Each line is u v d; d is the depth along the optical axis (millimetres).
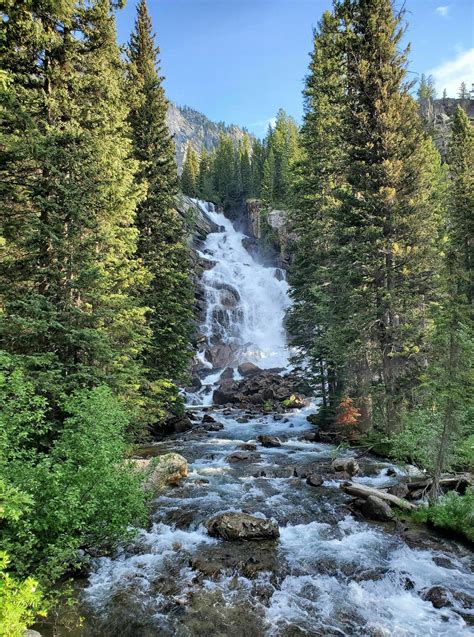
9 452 6531
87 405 8500
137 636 6066
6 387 7188
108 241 14180
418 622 6508
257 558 8359
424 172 19797
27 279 12211
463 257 24547
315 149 26891
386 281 19109
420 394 13820
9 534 6188
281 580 7641
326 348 22891
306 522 10227
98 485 7332
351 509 10922
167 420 24109
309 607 6879
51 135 12211
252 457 16859
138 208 22922
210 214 76312
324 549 8773
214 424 25219
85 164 13391
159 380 19844
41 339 11688
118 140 16219
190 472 14672
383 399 17688
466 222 25656
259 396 34281
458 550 8688
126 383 15062
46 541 6672
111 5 14438
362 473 14469
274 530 9414
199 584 7480
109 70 15266
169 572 7887
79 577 7668
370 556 8469
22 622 4469
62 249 11836
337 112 22844
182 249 24969
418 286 17734
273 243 62375
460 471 12719
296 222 30234
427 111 79500
